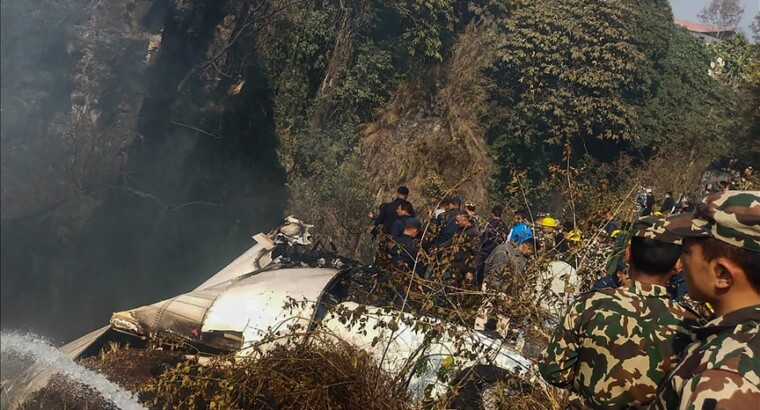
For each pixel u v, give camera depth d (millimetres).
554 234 4902
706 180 15391
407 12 16656
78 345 5531
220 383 4078
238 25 11867
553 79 18312
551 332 4188
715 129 19422
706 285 1984
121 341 5465
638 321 2518
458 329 4297
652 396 2490
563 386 2668
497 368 4383
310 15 15703
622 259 3223
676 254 2584
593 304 2590
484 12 18406
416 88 16797
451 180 15867
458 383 4109
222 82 11977
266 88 14594
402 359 4461
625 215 4805
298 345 4293
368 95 16234
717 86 21641
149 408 4523
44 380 4891
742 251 1906
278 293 5164
